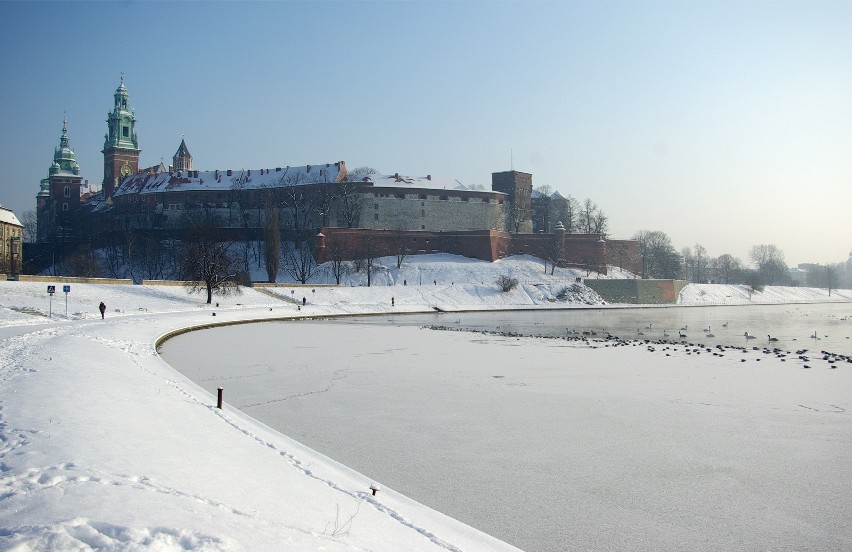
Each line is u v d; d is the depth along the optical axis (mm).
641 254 173875
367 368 36062
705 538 13438
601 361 39906
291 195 148750
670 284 139625
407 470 17516
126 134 197375
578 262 148875
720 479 17047
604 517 14477
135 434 14688
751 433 21688
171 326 55031
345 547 9570
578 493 15945
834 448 19875
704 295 150250
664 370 36000
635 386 30609
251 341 50125
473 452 19312
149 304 73625
